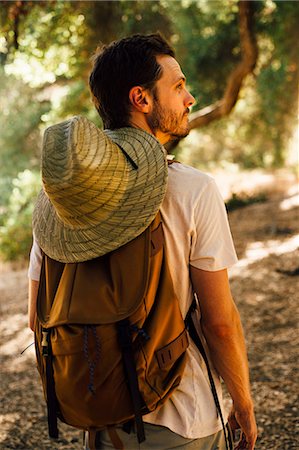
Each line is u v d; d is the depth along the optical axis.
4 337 6.64
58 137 1.59
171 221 1.66
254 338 5.59
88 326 1.54
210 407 1.72
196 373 1.71
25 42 8.40
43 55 8.66
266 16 11.04
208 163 22.77
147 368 1.57
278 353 5.15
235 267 8.20
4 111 17.53
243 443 1.81
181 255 1.67
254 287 7.17
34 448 3.91
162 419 1.66
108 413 1.58
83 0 8.33
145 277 1.56
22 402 4.66
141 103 1.71
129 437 1.67
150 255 1.59
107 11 8.85
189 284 1.72
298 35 11.03
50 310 1.66
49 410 1.65
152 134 1.74
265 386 4.48
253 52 9.52
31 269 1.89
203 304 1.70
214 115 10.09
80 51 8.95
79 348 1.55
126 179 1.61
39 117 17.41
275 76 14.46
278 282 7.25
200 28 12.83
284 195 15.73
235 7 11.91
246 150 22.70
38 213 1.77
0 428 4.21
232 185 17.38
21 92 17.48
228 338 1.70
